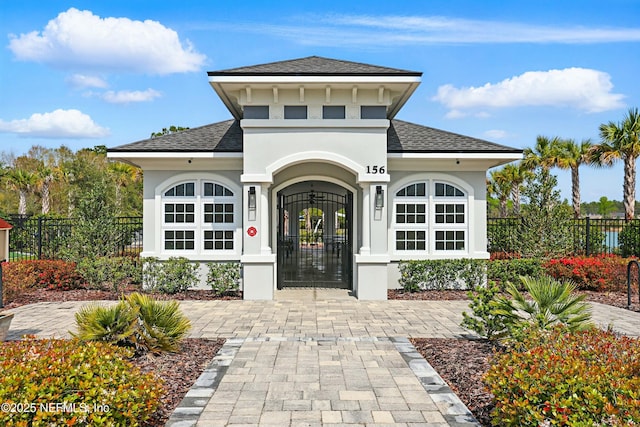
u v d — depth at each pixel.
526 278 8.41
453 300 13.14
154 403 4.84
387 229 14.12
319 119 13.16
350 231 14.93
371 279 13.23
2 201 44.72
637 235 19.03
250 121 13.10
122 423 4.36
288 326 10.13
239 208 14.49
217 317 10.98
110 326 7.66
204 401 6.01
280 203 15.26
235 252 14.41
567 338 5.79
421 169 14.73
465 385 6.57
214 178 14.53
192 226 14.49
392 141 14.95
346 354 8.08
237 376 6.94
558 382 4.27
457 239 14.80
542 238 15.71
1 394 3.83
